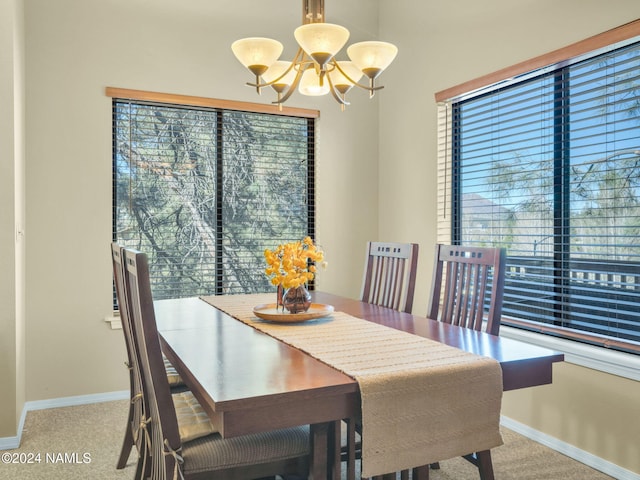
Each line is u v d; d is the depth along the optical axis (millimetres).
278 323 2254
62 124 3320
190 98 3621
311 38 2014
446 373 1551
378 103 4242
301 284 2332
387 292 2852
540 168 2871
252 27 3824
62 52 3318
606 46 2412
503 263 2217
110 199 3445
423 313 3705
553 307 2807
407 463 1499
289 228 4027
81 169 3369
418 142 3762
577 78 2652
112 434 2893
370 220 4234
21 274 3033
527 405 2859
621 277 2449
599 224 2549
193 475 1595
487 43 3133
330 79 2453
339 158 4125
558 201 2764
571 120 2691
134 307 1709
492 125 3188
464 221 3447
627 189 2414
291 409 1396
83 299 3385
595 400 2484
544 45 2754
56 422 3062
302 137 4062
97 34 3402
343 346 1825
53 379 3320
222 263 3812
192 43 3646
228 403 1290
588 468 2480
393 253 2846
